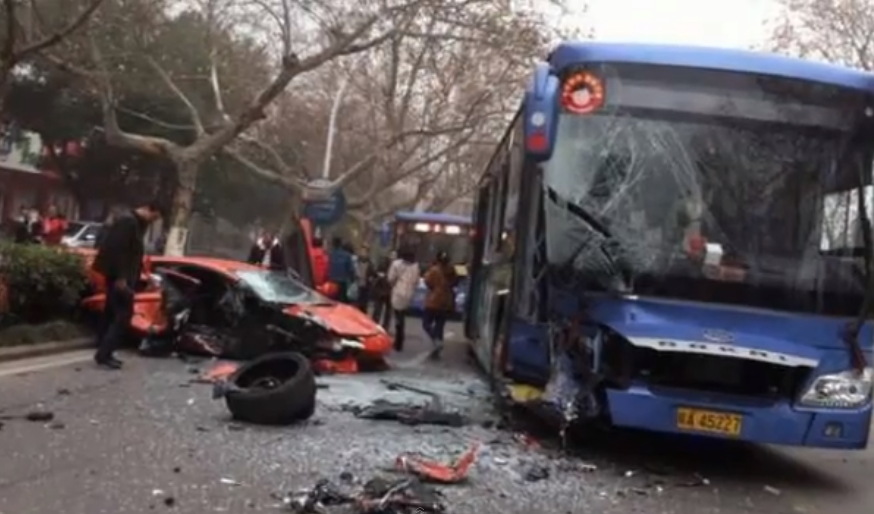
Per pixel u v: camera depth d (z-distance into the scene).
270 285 15.81
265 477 7.98
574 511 7.84
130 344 15.45
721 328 9.33
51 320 15.25
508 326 10.73
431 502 7.50
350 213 41.38
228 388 10.49
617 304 9.49
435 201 50.31
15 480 7.33
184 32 36.12
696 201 9.65
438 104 35.41
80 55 23.61
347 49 23.59
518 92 32.84
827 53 38.91
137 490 7.33
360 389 13.31
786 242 9.59
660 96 9.80
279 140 41.66
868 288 9.55
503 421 11.37
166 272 15.50
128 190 42.72
